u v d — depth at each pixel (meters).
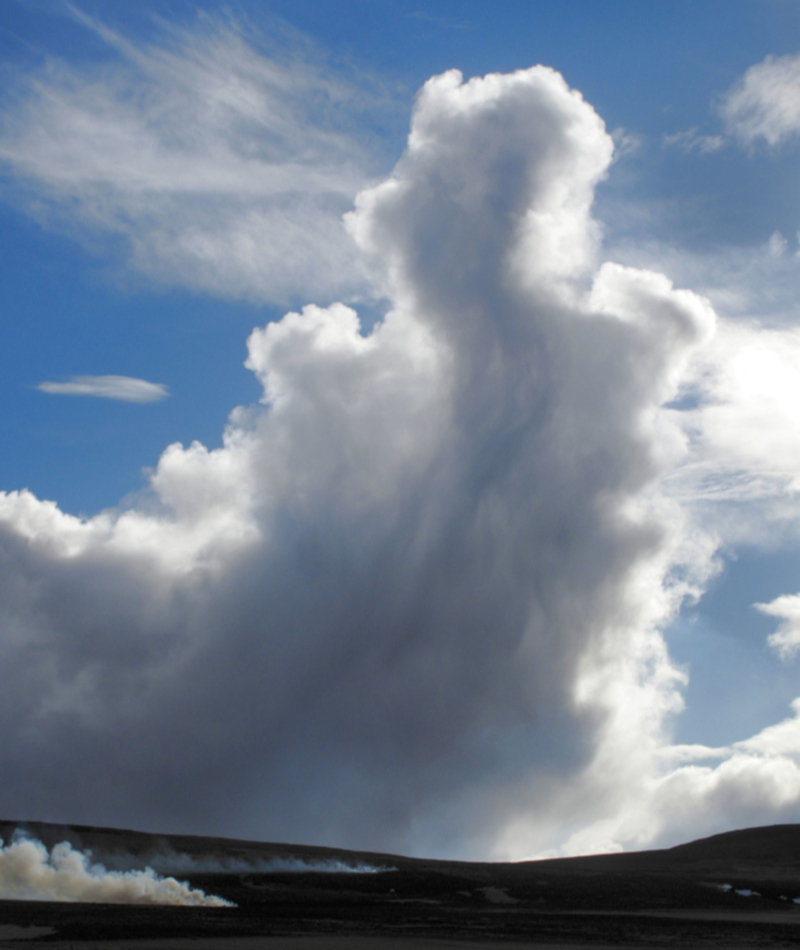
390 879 119.19
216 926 69.19
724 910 106.56
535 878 127.12
